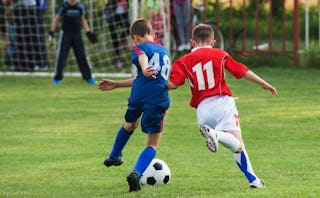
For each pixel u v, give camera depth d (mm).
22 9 42781
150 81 17906
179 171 20203
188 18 45875
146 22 18484
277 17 53688
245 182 18719
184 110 30875
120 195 17562
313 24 53562
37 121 28844
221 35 45219
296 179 18875
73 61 45094
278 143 24016
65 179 19641
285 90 35781
